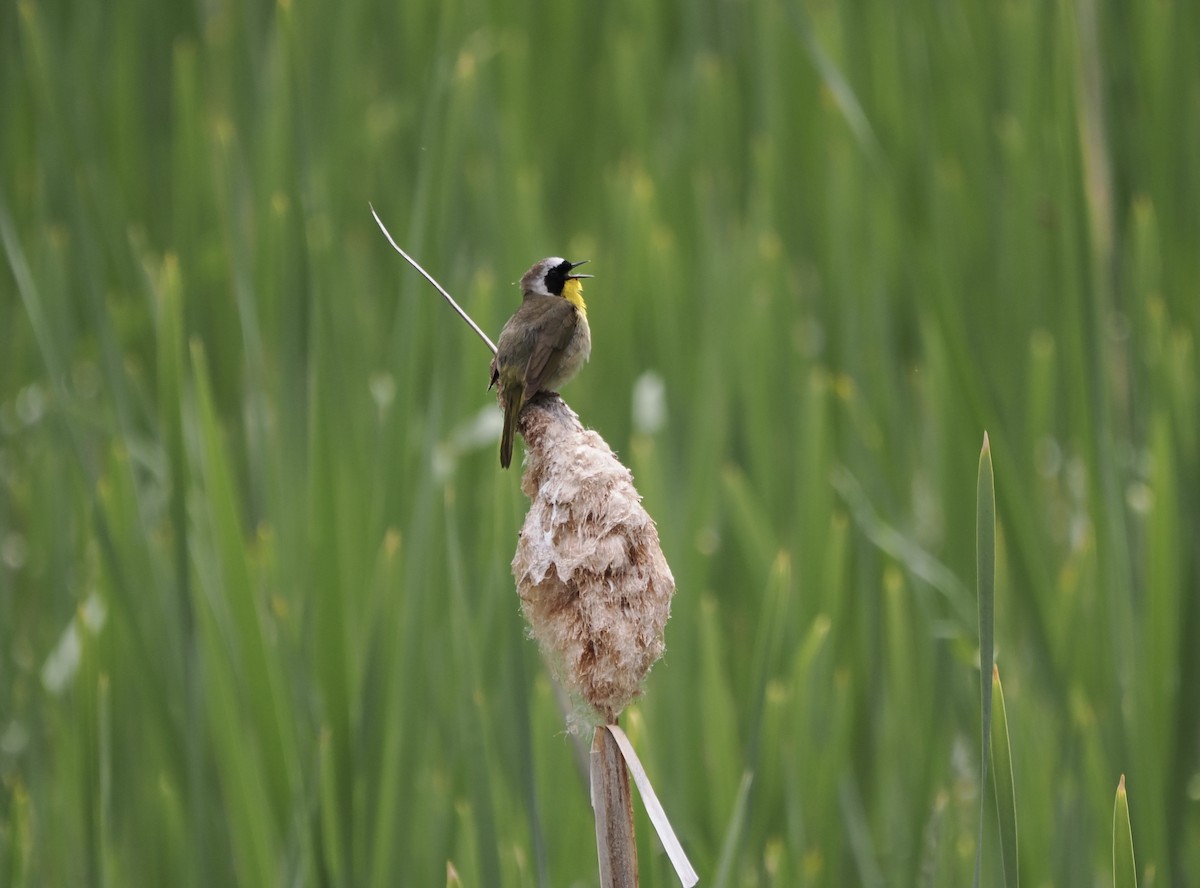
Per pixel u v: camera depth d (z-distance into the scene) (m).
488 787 8.12
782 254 12.62
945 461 11.29
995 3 13.98
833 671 10.20
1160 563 9.40
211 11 15.89
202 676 9.06
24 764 10.35
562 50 15.63
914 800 9.92
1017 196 12.61
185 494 9.16
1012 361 12.59
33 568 11.55
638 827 7.89
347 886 8.52
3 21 14.71
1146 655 9.36
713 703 9.47
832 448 12.29
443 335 11.26
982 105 13.66
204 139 12.98
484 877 8.02
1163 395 10.34
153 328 12.45
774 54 14.38
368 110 15.12
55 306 11.68
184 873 9.44
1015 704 9.37
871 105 14.05
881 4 14.13
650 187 13.16
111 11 15.41
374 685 8.88
